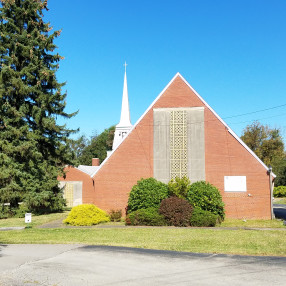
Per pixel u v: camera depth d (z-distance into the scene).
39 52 29.03
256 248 14.32
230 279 9.93
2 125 28.19
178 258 12.73
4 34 27.95
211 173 25.17
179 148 25.75
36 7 29.30
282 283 9.53
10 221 24.88
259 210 24.45
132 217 22.33
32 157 28.67
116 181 26.17
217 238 16.81
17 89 27.86
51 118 29.38
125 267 11.46
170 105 26.20
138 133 26.36
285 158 66.81
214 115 25.55
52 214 28.91
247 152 24.88
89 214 23.09
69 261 12.44
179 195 23.06
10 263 12.22
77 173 40.50
